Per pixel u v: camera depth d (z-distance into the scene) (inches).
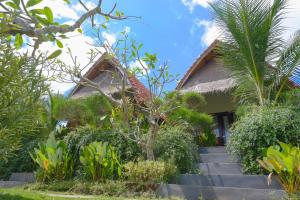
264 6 413.7
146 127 445.1
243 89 425.4
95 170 379.2
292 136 309.1
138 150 391.2
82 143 420.5
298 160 251.9
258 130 321.7
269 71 412.2
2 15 117.5
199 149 442.3
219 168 358.0
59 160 406.3
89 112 500.1
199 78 610.5
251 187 305.3
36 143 482.0
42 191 369.1
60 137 498.6
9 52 124.3
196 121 502.3
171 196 314.3
